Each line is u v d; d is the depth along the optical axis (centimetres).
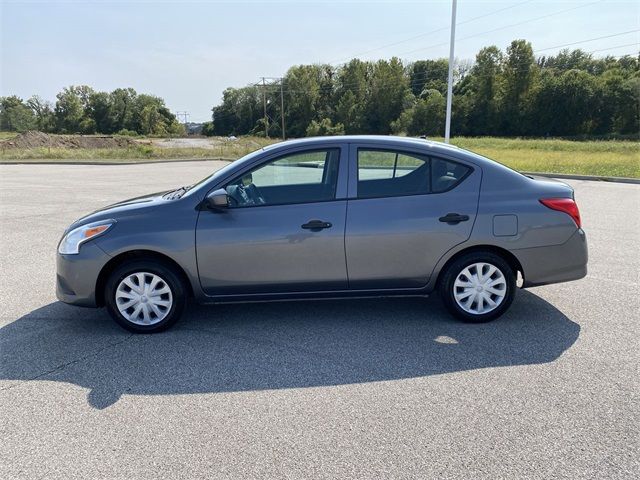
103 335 396
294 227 379
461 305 403
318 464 233
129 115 10881
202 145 5297
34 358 356
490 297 403
